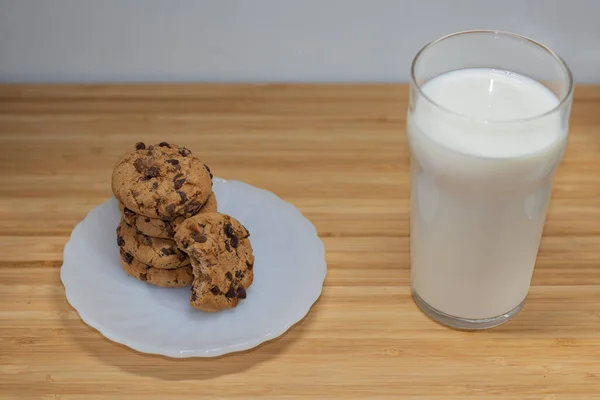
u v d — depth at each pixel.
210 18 0.91
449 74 0.71
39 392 0.71
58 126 0.90
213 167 0.86
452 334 0.75
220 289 0.73
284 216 0.80
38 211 0.83
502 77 0.71
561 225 0.81
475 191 0.69
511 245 0.71
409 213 0.82
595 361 0.73
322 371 0.72
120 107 0.92
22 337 0.74
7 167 0.86
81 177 0.85
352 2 0.90
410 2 0.90
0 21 0.92
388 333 0.74
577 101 0.92
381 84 0.94
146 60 0.94
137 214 0.75
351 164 0.86
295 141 0.88
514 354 0.73
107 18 0.92
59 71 0.94
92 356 0.73
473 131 0.67
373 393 0.71
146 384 0.71
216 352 0.71
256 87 0.94
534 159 0.67
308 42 0.93
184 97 0.93
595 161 0.86
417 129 0.69
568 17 0.91
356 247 0.80
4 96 0.93
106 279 0.76
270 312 0.74
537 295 0.77
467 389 0.71
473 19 0.91
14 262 0.79
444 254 0.72
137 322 0.74
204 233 0.74
